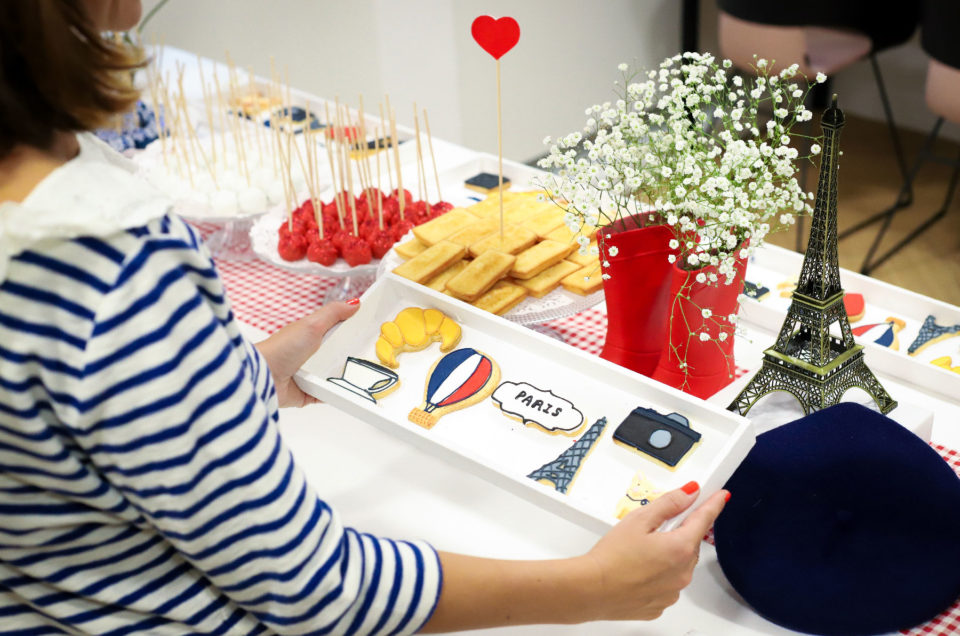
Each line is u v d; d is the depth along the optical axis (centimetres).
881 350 113
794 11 283
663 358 109
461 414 104
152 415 51
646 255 103
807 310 96
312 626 59
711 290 99
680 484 90
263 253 140
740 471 89
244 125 194
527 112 381
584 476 93
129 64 55
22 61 49
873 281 127
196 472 53
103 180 52
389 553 62
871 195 357
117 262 50
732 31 307
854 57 294
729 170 92
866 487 85
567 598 67
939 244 323
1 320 49
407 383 109
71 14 50
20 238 48
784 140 90
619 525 73
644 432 94
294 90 211
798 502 86
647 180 100
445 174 172
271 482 55
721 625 85
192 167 164
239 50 333
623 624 85
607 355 115
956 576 81
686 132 96
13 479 54
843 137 401
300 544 56
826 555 84
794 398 105
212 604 63
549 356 107
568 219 102
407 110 353
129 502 57
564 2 367
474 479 104
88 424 51
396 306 118
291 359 101
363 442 111
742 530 87
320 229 138
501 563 66
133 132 182
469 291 119
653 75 97
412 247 135
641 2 397
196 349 52
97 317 49
